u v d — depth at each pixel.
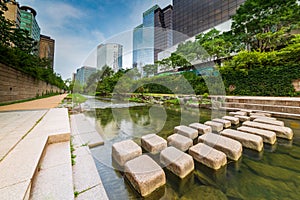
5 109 6.12
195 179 2.15
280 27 11.30
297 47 8.18
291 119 5.43
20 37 13.39
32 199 1.26
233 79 10.95
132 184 1.87
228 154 2.70
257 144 2.96
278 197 1.79
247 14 12.60
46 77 19.20
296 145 3.30
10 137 2.48
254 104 6.96
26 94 11.87
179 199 1.77
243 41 13.41
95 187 1.62
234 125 5.11
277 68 8.88
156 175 1.87
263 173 2.32
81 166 2.03
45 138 2.44
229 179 2.17
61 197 1.31
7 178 1.35
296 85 8.16
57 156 2.11
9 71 9.04
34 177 1.50
